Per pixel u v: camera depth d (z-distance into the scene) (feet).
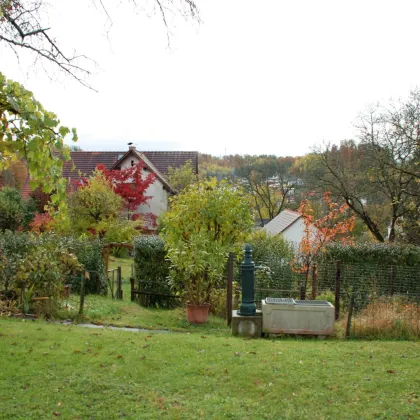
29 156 13.97
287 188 173.68
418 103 80.74
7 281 35.35
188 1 27.35
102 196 88.28
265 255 48.80
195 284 38.86
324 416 17.07
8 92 14.03
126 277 72.59
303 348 26.37
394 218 85.51
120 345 24.73
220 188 42.06
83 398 17.78
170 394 18.61
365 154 88.48
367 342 29.19
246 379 20.44
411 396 18.98
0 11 21.74
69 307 37.27
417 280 42.98
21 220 103.55
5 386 18.49
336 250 55.21
